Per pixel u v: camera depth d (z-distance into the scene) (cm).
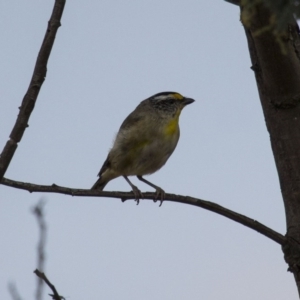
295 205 995
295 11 635
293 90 997
